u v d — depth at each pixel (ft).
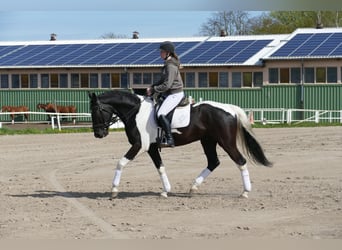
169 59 36.81
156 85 36.99
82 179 47.80
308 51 127.34
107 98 37.68
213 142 38.50
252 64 128.77
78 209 34.60
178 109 36.70
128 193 40.34
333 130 94.68
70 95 141.49
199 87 134.31
